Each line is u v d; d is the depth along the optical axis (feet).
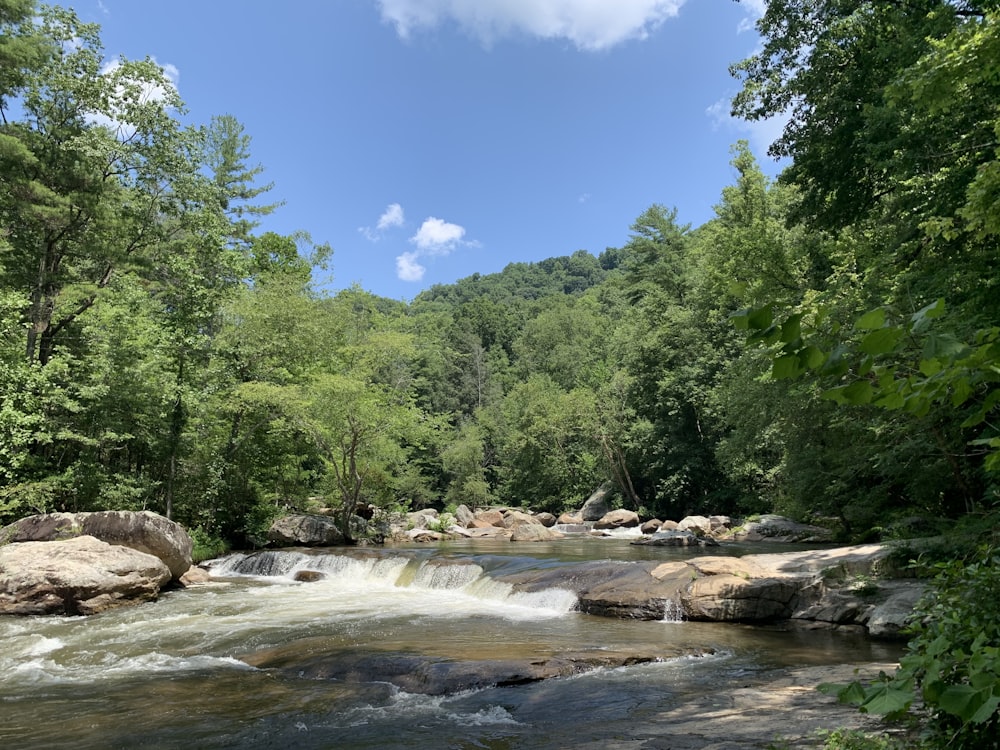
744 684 25.00
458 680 25.79
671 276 136.56
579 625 38.22
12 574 43.06
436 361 239.09
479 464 178.19
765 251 68.23
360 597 50.44
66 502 64.08
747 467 98.94
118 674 28.58
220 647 33.27
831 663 28.68
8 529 50.90
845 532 71.82
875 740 12.35
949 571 13.42
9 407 55.88
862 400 6.60
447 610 43.93
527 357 274.98
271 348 87.56
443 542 98.68
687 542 80.33
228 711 23.11
